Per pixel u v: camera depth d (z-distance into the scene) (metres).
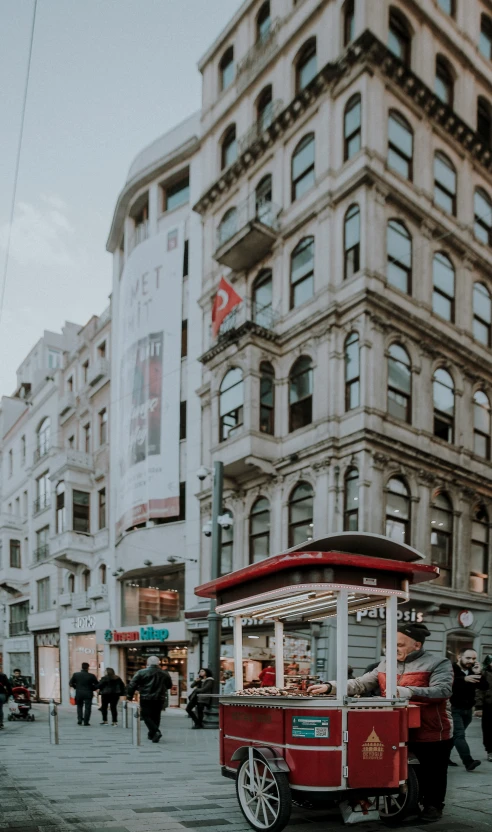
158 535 25.70
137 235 31.02
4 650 42.59
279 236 21.72
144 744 11.38
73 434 36.34
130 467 27.22
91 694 15.76
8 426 48.12
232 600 6.58
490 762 9.23
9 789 6.84
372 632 16.83
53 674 35.50
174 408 26.02
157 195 29.45
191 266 26.70
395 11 21.17
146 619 26.88
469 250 22.47
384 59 19.72
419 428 19.41
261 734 5.60
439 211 21.41
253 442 19.80
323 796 5.18
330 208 19.83
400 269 19.95
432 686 5.68
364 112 19.33
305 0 22.23
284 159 22.17
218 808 6.08
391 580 5.64
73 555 31.80
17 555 42.16
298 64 22.61
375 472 17.62
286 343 20.73
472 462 21.33
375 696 5.96
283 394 20.55
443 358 20.88
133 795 6.60
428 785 5.73
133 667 26.75
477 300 23.03
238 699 5.96
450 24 23.06
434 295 21.22
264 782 5.41
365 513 17.19
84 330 36.56
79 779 7.52
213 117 26.75
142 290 28.30
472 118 23.62
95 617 30.25
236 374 21.17
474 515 21.25
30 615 38.31
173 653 24.36
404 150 20.64
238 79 25.28
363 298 18.22
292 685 7.63
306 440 19.27
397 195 19.69
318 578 5.40
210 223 25.88
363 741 5.22
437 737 5.68
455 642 19.77
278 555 5.55
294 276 21.20
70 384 38.19
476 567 21.03
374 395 18.06
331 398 18.58
